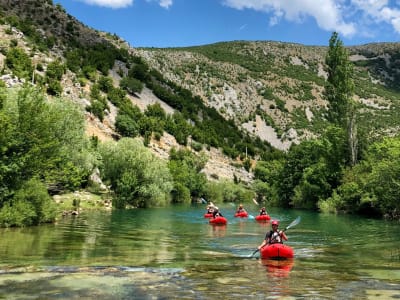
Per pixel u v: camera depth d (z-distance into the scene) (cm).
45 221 2541
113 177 4800
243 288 984
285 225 3072
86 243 1741
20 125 2322
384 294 934
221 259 1425
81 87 9969
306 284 1036
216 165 10662
